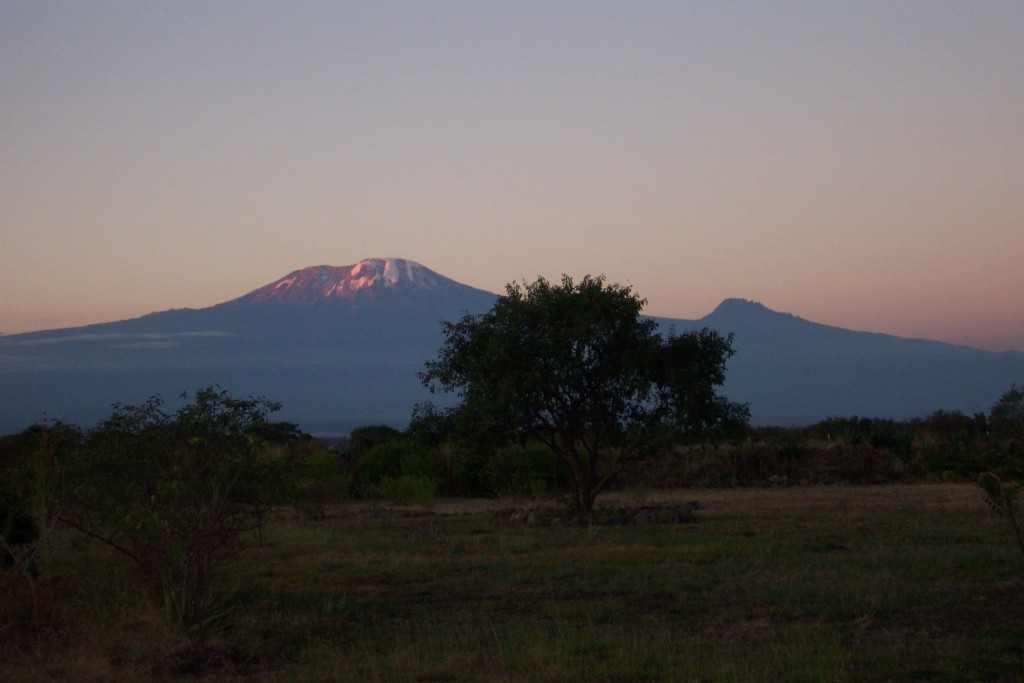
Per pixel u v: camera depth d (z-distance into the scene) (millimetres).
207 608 10047
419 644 9148
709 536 17141
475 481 31125
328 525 20594
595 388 20688
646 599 11414
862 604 10492
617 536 17391
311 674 8383
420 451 31078
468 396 20766
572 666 8367
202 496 10125
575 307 20312
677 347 20922
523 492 29234
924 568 12859
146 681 8172
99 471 10492
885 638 9180
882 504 22969
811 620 10141
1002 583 11508
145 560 10711
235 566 13766
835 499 24844
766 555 14320
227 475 10359
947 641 8930
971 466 12008
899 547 15219
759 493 27938
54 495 11359
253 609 10805
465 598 11758
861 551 14930
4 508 11297
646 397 20312
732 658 8375
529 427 20844
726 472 32469
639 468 32500
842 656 8375
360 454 34594
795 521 19406
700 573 12945
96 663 8555
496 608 11141
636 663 8344
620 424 21031
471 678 8133
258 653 9133
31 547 11117
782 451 33031
